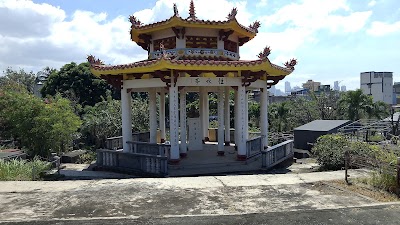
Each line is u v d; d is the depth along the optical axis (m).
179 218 7.07
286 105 44.00
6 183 10.32
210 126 32.09
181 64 14.93
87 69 44.78
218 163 16.67
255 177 10.83
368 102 37.03
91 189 9.55
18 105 22.12
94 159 23.00
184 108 18.30
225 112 23.00
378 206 7.63
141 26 17.77
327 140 16.11
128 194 9.01
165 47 17.88
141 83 17.36
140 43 20.52
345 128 25.25
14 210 7.79
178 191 9.26
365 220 6.83
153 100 20.62
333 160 15.08
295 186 9.66
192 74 16.19
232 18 16.75
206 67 15.30
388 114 38.31
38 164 15.67
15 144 25.78
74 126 23.20
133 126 30.95
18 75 63.12
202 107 23.81
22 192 9.33
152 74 16.95
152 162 14.72
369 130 25.03
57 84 44.41
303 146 24.70
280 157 17.80
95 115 31.89
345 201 8.21
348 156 10.29
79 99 41.59
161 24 16.92
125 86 18.05
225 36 17.52
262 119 19.42
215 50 17.11
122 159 16.09
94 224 6.80
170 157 16.34
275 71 17.03
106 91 42.59
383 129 26.69
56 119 21.91
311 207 7.79
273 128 43.78
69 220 7.05
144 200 8.47
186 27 16.95
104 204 8.17
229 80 16.66
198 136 21.02
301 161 20.50
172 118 16.19
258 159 17.84
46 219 7.13
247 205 7.98
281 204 8.04
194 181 10.36
